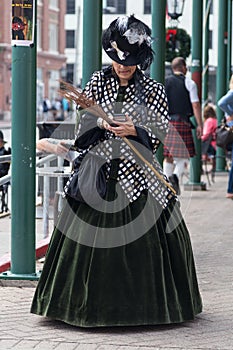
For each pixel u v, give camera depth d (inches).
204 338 263.3
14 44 316.5
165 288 272.2
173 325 277.0
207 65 904.3
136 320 267.6
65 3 3201.3
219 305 306.5
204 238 459.5
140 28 267.3
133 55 268.2
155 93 274.1
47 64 3061.0
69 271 271.4
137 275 268.4
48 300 274.4
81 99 268.4
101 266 266.8
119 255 267.3
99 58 384.2
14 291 321.1
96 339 260.4
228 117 591.8
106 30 269.4
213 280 350.9
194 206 593.6
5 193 569.6
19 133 320.2
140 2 1892.2
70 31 3238.2
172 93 599.2
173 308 272.8
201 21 689.0
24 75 318.3
